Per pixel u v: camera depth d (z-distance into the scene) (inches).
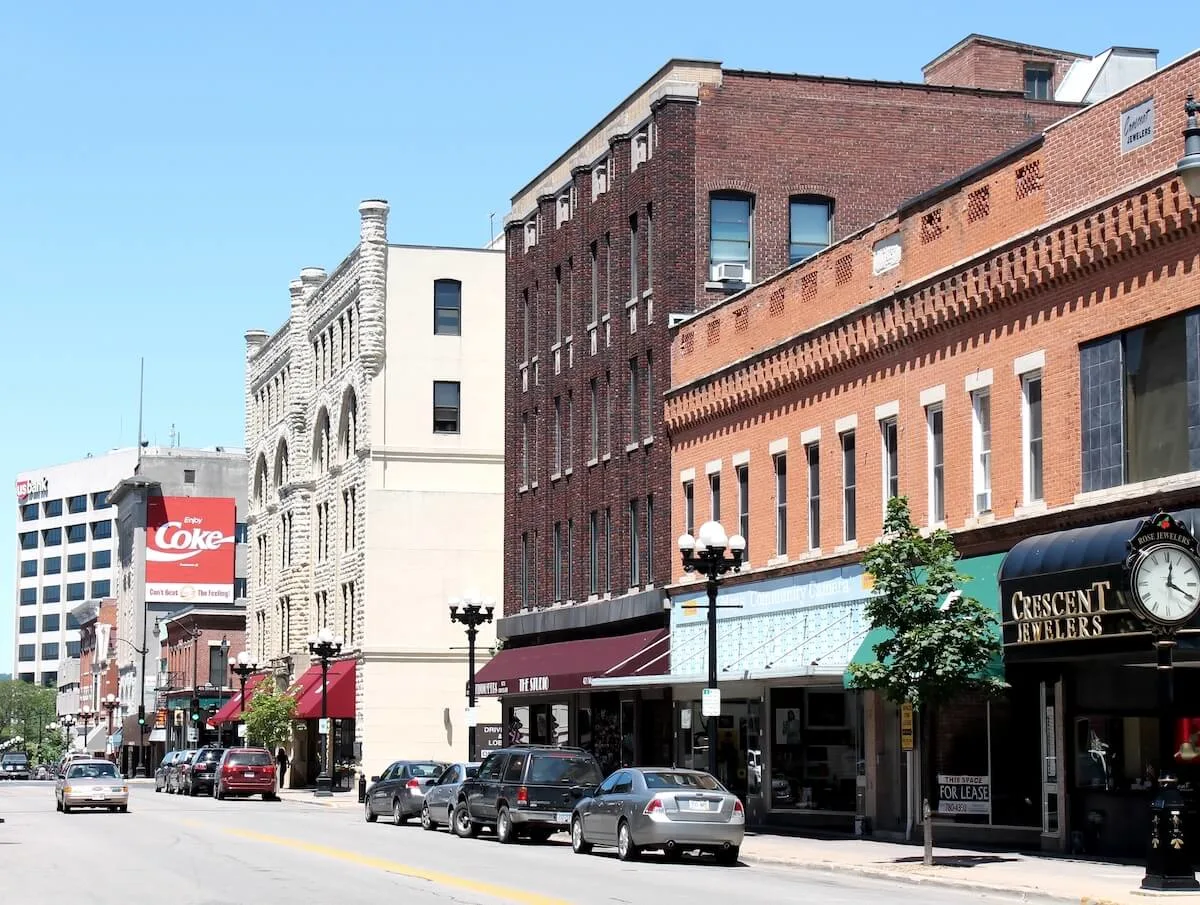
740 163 2358.5
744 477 2111.2
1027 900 1109.1
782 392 1996.8
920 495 1697.8
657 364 2338.8
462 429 3663.9
